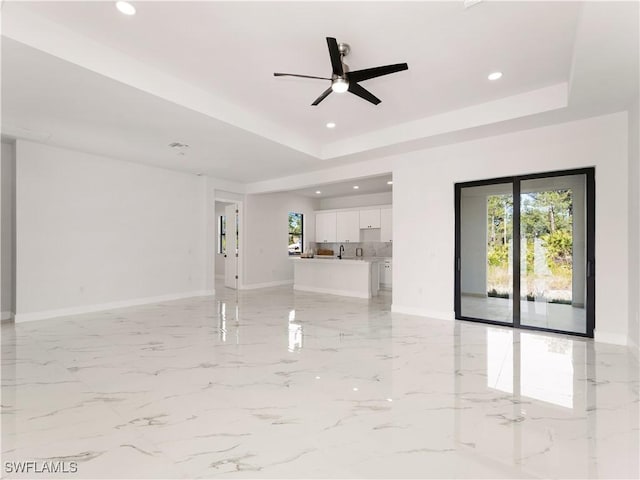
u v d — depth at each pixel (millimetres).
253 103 4098
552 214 4262
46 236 5121
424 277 5305
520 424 2127
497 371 3010
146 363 3203
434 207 5160
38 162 5023
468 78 3453
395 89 3701
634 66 2740
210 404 2389
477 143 4711
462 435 2008
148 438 1971
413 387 2682
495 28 2635
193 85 3646
